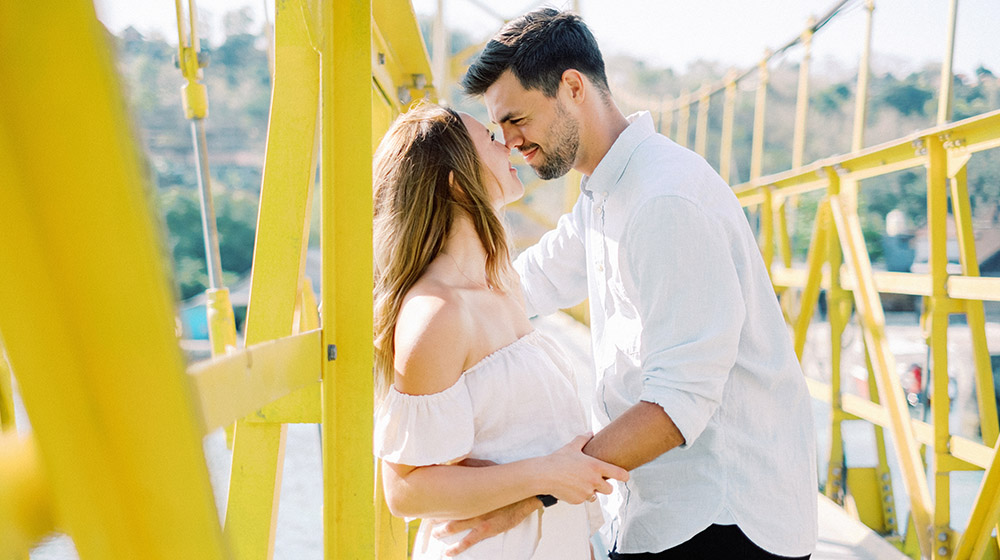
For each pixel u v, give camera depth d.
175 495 0.33
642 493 1.39
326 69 0.96
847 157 2.86
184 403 0.32
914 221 21.19
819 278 3.42
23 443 0.34
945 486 2.41
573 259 1.83
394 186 1.28
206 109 1.85
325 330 0.99
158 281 0.31
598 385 1.55
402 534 1.77
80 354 0.31
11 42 0.28
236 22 20.25
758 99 4.90
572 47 1.46
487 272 1.34
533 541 1.24
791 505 1.37
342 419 1.00
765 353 1.39
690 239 1.27
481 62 1.48
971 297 2.25
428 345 1.14
